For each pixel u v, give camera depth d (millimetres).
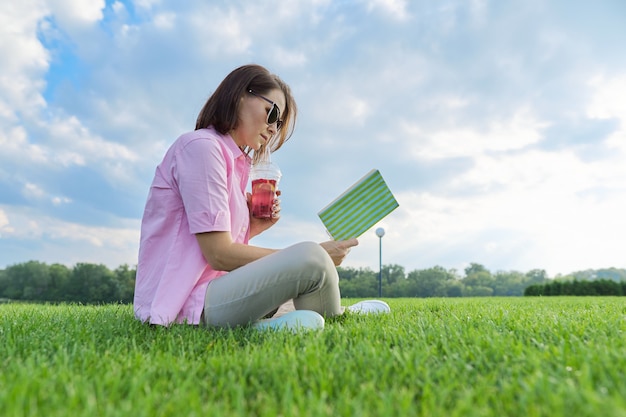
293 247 2033
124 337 1837
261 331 1938
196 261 2064
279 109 2311
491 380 1183
